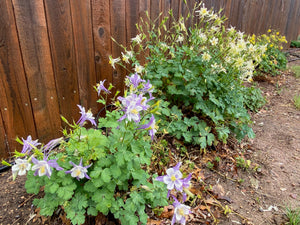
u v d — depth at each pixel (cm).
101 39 242
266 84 471
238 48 246
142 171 158
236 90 271
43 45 198
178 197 191
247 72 266
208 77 242
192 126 248
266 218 187
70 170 131
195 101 256
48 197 146
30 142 130
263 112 366
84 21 222
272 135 305
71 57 221
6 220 159
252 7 497
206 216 184
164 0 297
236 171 235
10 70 185
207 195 202
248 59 289
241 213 190
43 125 218
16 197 177
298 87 459
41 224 159
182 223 136
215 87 258
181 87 251
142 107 135
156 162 213
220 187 213
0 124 191
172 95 268
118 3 246
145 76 240
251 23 517
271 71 515
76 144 143
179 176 134
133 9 264
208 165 234
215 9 390
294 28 748
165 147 235
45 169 121
